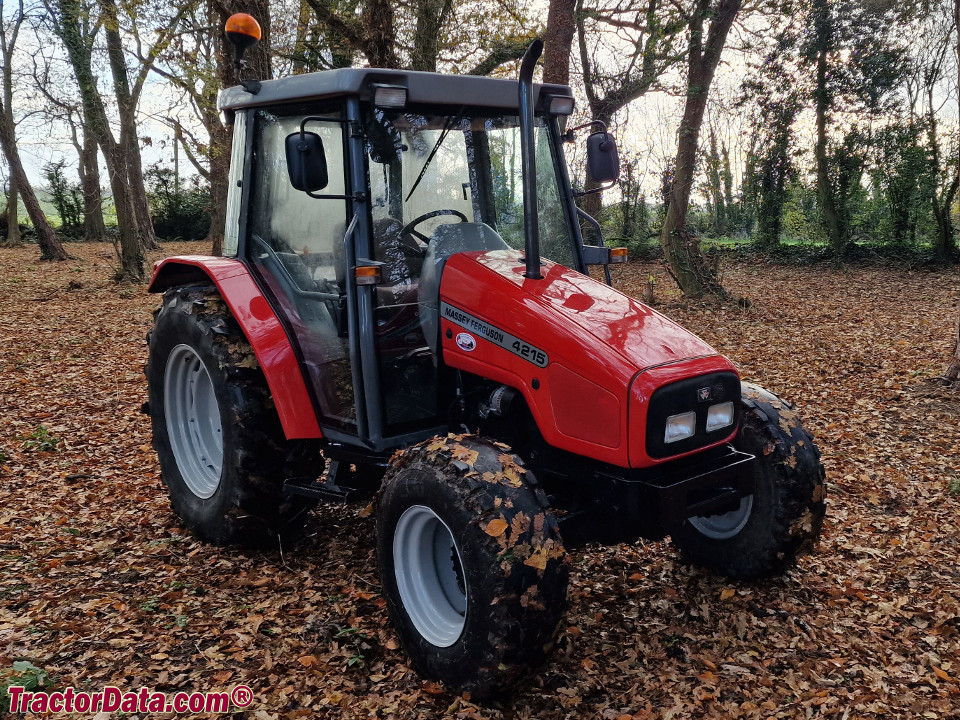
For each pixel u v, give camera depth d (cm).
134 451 576
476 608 261
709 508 300
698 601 346
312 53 1364
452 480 271
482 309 315
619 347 284
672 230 1359
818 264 2095
